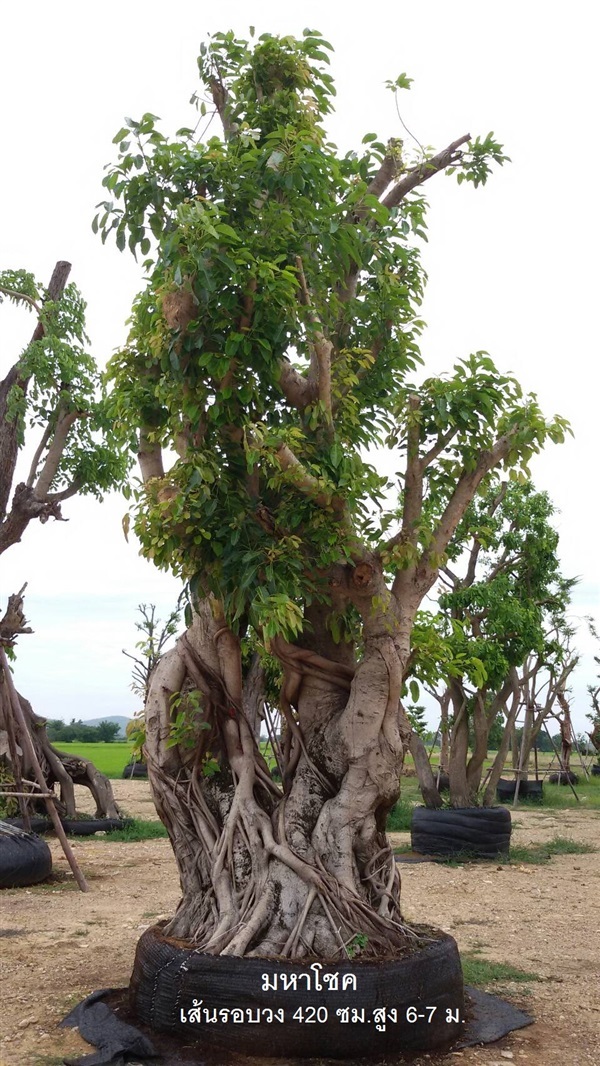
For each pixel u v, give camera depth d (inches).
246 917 233.0
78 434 681.6
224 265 226.1
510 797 912.3
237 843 249.9
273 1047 206.8
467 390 262.8
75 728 2399.1
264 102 268.2
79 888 438.9
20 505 630.5
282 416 266.7
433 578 265.4
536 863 530.0
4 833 453.4
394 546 251.4
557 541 677.9
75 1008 239.9
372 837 250.8
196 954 218.8
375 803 251.0
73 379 655.1
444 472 278.1
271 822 254.5
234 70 278.1
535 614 643.5
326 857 244.1
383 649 252.8
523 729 936.3
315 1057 208.1
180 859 262.7
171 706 272.7
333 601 268.8
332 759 257.0
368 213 273.3
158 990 220.4
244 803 255.8
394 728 255.1
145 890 434.9
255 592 230.1
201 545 238.1
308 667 266.8
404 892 434.6
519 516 666.8
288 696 269.6
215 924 239.1
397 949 229.1
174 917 254.1
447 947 231.5
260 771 268.4
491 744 1239.5
